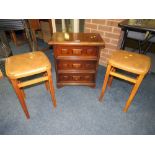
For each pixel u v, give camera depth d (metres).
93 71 1.54
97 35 1.52
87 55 1.41
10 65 1.12
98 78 1.91
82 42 1.29
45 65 1.13
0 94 1.64
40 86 1.75
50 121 1.31
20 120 1.33
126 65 1.15
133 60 1.21
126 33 1.37
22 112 1.41
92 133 1.21
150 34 1.40
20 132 1.22
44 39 2.98
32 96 1.60
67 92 1.66
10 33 2.97
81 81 1.66
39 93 1.64
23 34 3.02
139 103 1.50
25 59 1.20
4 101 1.54
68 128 1.25
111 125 1.28
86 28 1.99
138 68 1.12
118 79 1.86
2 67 1.85
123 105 1.48
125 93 1.64
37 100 1.55
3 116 1.37
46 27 2.68
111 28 1.76
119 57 1.25
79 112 1.40
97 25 1.86
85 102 1.52
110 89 1.70
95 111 1.42
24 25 1.62
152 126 1.27
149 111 1.42
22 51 2.68
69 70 1.53
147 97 1.58
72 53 1.39
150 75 1.93
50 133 1.21
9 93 1.65
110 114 1.38
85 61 1.45
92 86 1.69
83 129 1.24
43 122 1.31
